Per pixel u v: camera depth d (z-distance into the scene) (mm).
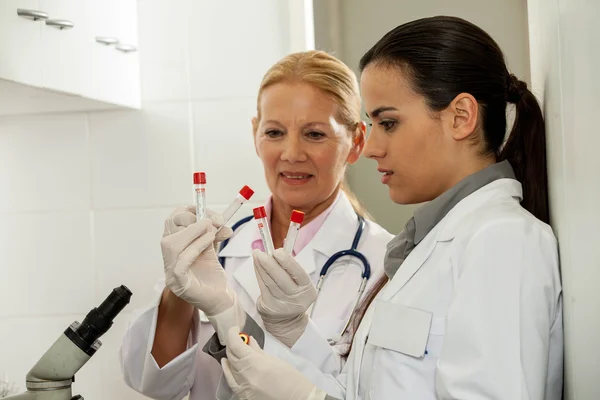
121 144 2010
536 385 922
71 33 1675
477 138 1098
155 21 1998
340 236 1576
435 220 1116
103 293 2012
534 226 1003
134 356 1414
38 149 2035
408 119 1085
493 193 1078
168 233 1292
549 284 976
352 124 1576
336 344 1413
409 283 1089
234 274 1578
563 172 966
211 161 1982
